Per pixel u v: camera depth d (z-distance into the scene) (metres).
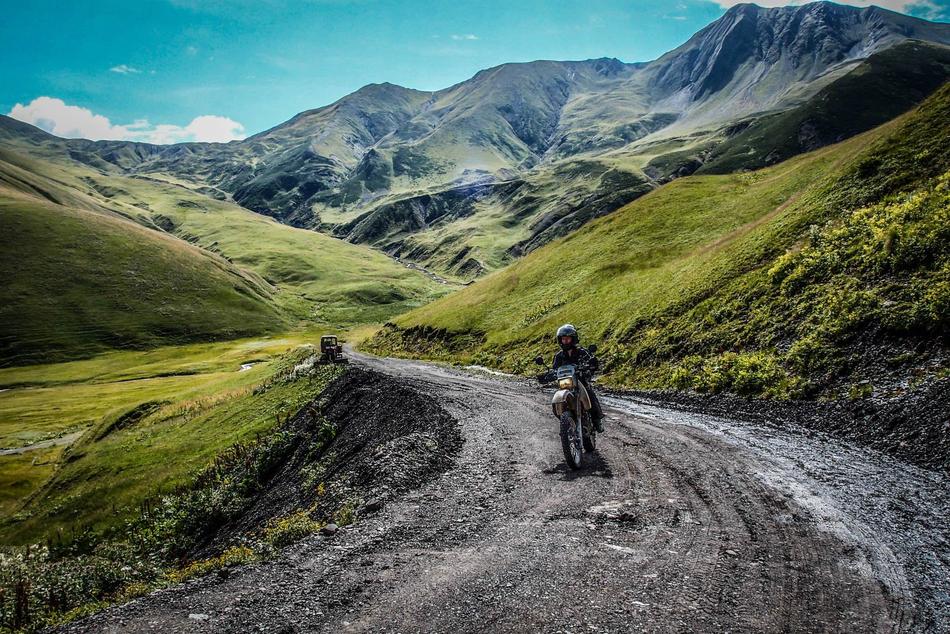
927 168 24.28
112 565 17.73
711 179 71.69
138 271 176.25
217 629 5.59
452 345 57.38
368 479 12.30
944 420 10.95
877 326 16.23
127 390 98.06
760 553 6.55
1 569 15.48
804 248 24.73
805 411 14.77
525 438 15.17
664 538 7.19
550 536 7.54
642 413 17.84
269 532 9.54
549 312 49.44
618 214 70.38
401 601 5.89
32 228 176.88
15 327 141.38
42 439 71.06
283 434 35.88
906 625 4.89
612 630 5.00
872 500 8.28
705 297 29.19
